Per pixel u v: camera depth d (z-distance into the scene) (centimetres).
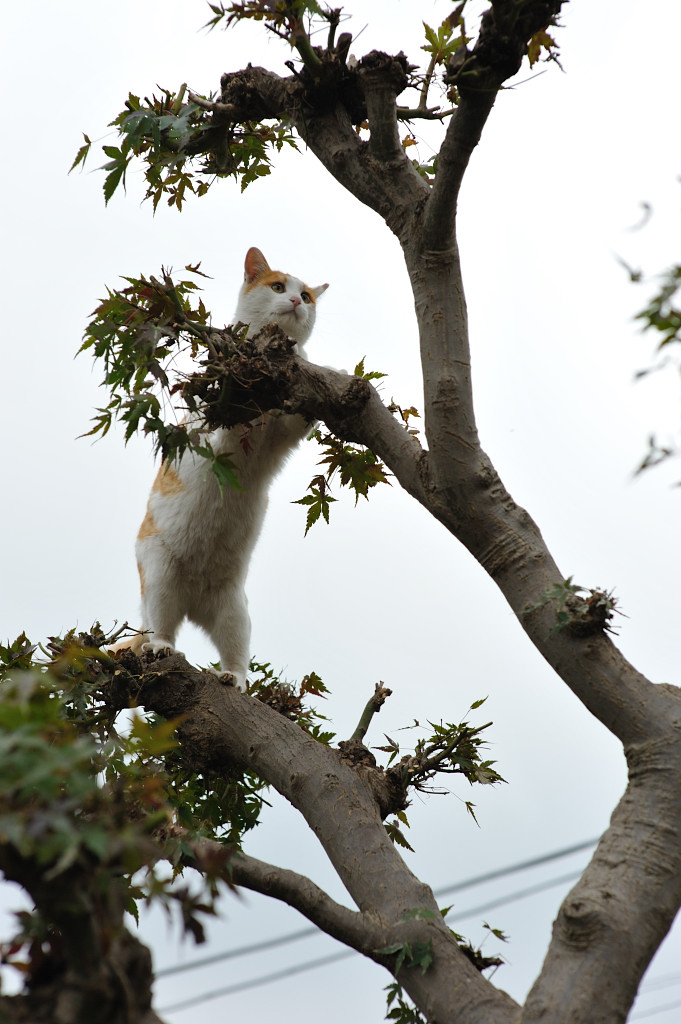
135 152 993
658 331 505
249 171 1117
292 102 916
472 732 960
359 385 900
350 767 920
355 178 896
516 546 809
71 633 988
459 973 729
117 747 785
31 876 484
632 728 734
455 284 856
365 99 890
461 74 757
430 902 795
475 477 822
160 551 1287
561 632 766
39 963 507
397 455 883
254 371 885
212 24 863
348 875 828
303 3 819
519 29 754
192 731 963
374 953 772
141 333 890
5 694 504
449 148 793
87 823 491
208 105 917
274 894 822
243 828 1089
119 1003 494
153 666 1008
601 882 671
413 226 870
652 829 688
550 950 671
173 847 789
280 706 1084
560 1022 624
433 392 831
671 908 667
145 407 875
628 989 639
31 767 438
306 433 1225
